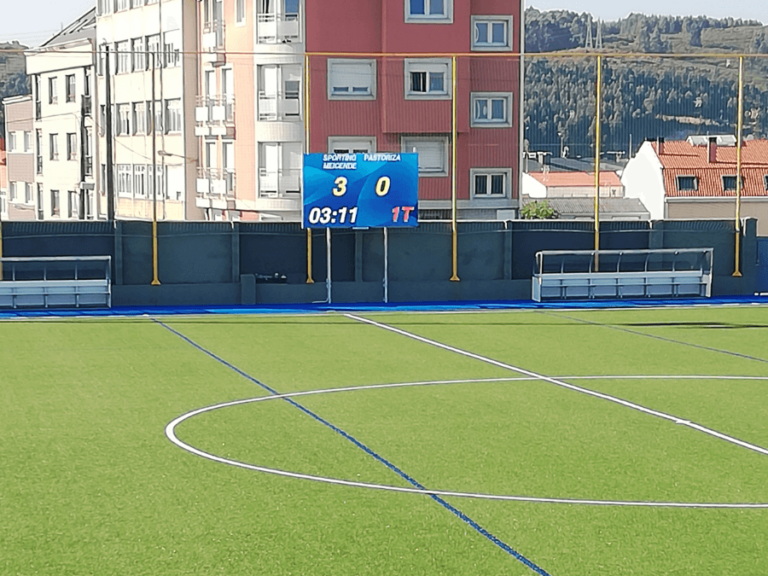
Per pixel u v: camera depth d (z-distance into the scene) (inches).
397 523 423.8
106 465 516.7
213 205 2018.9
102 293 1251.2
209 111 2020.2
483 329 1074.7
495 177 1908.2
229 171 1990.7
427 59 1840.6
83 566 376.5
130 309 1240.8
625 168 3304.6
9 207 2923.2
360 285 1318.9
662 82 3772.1
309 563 379.9
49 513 437.4
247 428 601.3
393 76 1835.6
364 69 1843.0
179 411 650.2
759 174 3112.7
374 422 618.2
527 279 1370.6
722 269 1416.1
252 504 450.0
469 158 1889.8
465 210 1887.3
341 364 841.5
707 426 609.0
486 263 1362.0
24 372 799.1
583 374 795.4
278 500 455.8
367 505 448.8
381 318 1168.2
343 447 554.3
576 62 3907.5
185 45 2105.1
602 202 3154.5
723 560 382.6
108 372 799.7
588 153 3917.3
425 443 564.1
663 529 416.2
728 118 3609.7
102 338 995.3
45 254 1251.8
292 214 1895.9
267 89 1893.5
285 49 1859.0
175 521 426.6
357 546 397.1
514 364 844.0
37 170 2736.2
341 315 1196.5
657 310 1259.8
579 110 3902.6
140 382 756.0
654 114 3779.5
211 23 2027.6
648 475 498.6
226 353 900.6
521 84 1897.1
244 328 1074.7
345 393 713.6
